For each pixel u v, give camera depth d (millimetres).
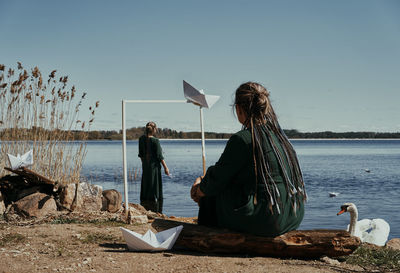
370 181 18516
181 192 12812
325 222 8844
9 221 5508
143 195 10148
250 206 3549
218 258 3625
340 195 13719
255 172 3541
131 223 5664
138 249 3877
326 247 3645
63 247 4035
